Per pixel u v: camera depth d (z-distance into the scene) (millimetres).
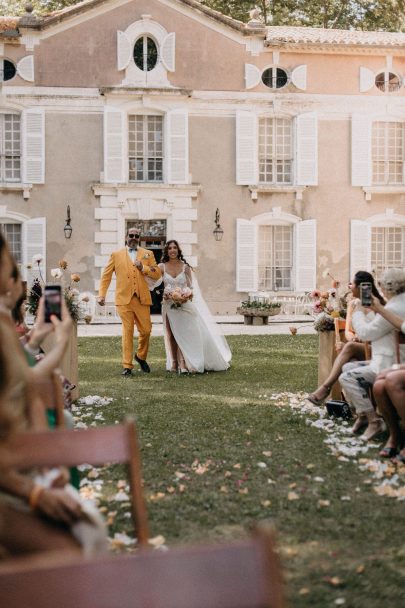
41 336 3709
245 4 32562
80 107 23391
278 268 24828
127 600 1633
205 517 4531
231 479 5340
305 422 7250
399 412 5613
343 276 24688
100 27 23266
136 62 23719
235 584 1602
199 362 10922
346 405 7430
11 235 23797
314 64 24188
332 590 3490
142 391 9281
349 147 24516
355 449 6035
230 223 24188
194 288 11383
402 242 25047
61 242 23578
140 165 24109
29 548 2504
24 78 23109
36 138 23266
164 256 11344
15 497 2604
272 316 23953
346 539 4152
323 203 24516
